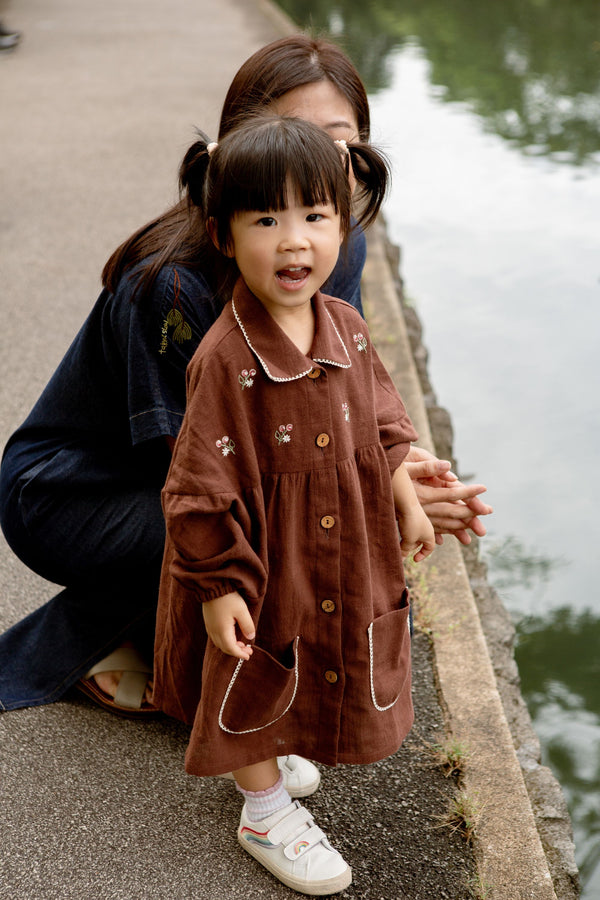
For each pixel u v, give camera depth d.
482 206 6.82
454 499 1.95
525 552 3.55
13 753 2.05
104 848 1.85
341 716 1.73
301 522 1.62
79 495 2.03
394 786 2.01
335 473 1.61
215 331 1.59
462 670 2.33
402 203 6.86
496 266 5.88
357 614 1.66
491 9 14.87
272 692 1.67
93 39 10.40
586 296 5.52
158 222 1.89
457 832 1.90
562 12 14.70
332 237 1.53
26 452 2.09
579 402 4.52
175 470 1.56
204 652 1.73
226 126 1.87
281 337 1.57
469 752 2.08
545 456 4.11
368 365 1.71
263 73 1.88
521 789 1.99
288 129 1.48
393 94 9.80
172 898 1.76
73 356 2.00
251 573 1.57
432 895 1.78
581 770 2.69
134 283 1.81
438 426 3.94
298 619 1.65
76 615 2.15
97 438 2.04
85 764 2.03
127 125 7.09
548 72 10.81
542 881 1.80
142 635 2.17
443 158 7.82
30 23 11.38
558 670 3.07
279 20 11.46
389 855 1.85
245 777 1.79
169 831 1.89
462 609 2.55
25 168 6.15
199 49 9.80
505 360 4.86
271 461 1.59
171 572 1.59
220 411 1.56
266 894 1.77
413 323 4.87
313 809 1.95
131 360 1.82
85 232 5.16
